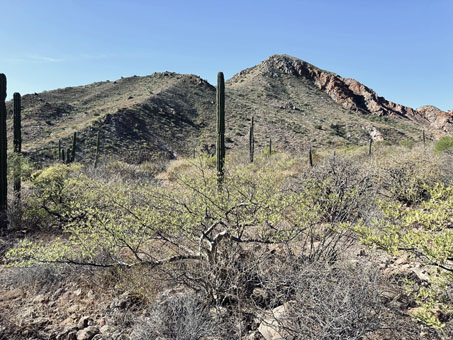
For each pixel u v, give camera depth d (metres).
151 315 3.04
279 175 5.35
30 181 10.17
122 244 3.87
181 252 4.23
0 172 8.50
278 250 4.05
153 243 4.77
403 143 27.73
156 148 43.72
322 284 2.54
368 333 2.44
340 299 2.46
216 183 4.40
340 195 4.63
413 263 3.42
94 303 3.82
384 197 5.90
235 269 3.25
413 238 2.47
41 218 7.65
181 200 4.26
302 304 2.55
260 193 3.96
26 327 3.41
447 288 2.54
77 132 40.38
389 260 3.58
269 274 3.29
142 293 3.61
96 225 4.09
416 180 5.81
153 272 3.88
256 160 12.62
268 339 2.61
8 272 4.94
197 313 2.96
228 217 3.93
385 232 2.80
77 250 4.24
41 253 4.06
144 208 4.12
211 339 2.79
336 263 3.21
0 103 8.74
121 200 4.48
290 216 4.30
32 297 4.13
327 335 2.28
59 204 7.64
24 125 46.16
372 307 2.46
